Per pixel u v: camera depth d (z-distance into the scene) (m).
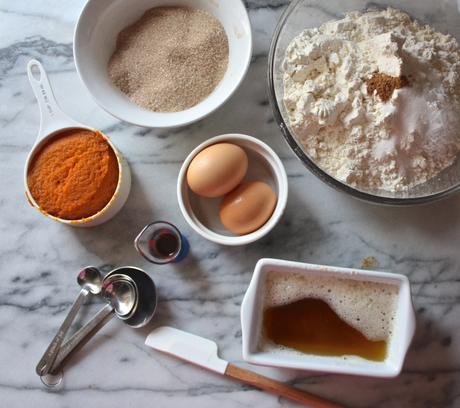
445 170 0.47
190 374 0.49
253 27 0.52
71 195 0.47
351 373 0.42
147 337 0.49
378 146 0.45
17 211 0.52
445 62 0.45
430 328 0.48
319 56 0.46
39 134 0.48
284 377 0.48
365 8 0.50
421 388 0.48
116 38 0.51
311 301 0.46
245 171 0.46
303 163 0.45
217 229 0.49
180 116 0.47
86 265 0.51
